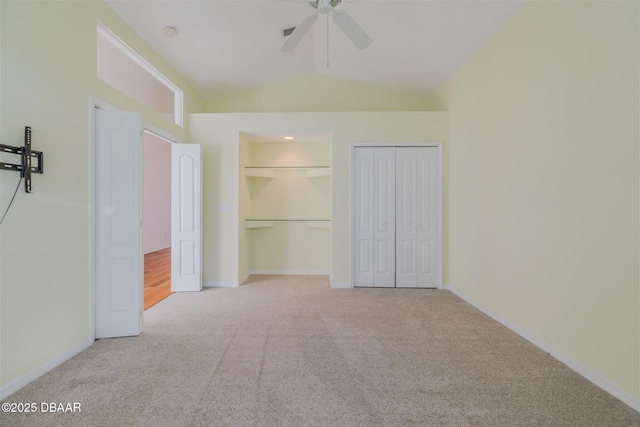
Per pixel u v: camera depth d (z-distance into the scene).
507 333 2.72
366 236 4.27
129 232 2.60
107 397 1.76
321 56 4.36
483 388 1.88
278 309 3.36
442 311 3.30
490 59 3.13
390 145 4.21
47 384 1.89
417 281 4.25
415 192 4.23
